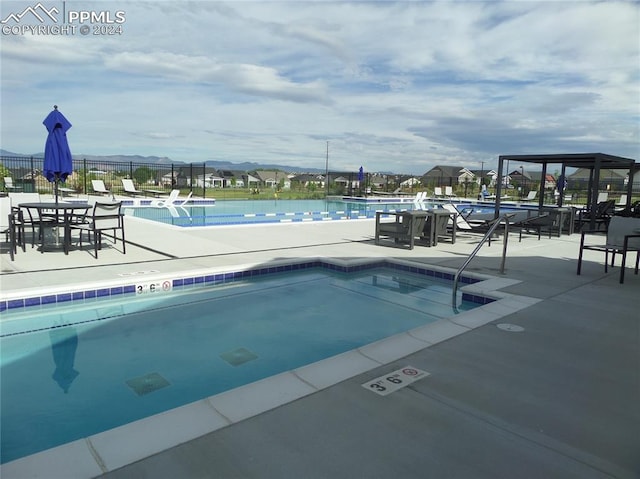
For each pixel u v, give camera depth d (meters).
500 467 1.84
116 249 7.62
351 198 29.30
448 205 10.45
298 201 28.66
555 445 2.03
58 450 1.87
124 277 5.50
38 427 2.64
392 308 5.36
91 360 3.68
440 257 7.71
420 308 5.36
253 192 31.28
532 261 7.42
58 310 4.88
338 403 2.38
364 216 18.45
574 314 4.26
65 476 1.69
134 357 3.76
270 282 6.54
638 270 6.62
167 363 3.65
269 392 2.50
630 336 3.63
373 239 9.88
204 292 5.86
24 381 3.27
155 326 4.55
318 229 11.59
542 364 3.02
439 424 2.19
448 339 3.51
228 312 5.09
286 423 2.16
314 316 5.02
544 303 4.67
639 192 25.67
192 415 2.21
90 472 1.72
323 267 7.40
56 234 7.84
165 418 2.17
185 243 8.48
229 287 6.16
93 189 22.41
